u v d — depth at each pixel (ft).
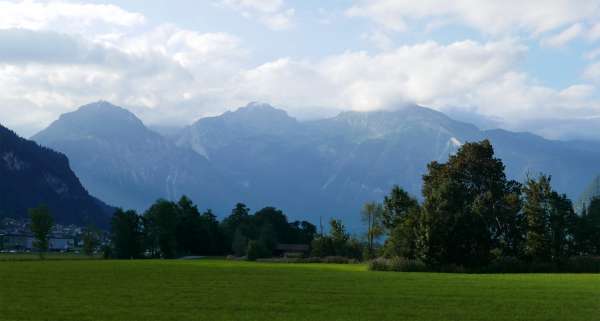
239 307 138.10
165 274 254.47
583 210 412.57
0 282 201.98
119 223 636.48
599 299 156.46
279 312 130.82
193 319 120.67
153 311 130.93
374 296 161.68
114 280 215.10
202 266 346.74
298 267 344.49
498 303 147.23
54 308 134.51
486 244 315.58
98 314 125.90
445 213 314.96
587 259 329.52
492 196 379.55
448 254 307.78
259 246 556.92
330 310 134.21
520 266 320.50
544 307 140.26
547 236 341.41
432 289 183.32
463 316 126.62
